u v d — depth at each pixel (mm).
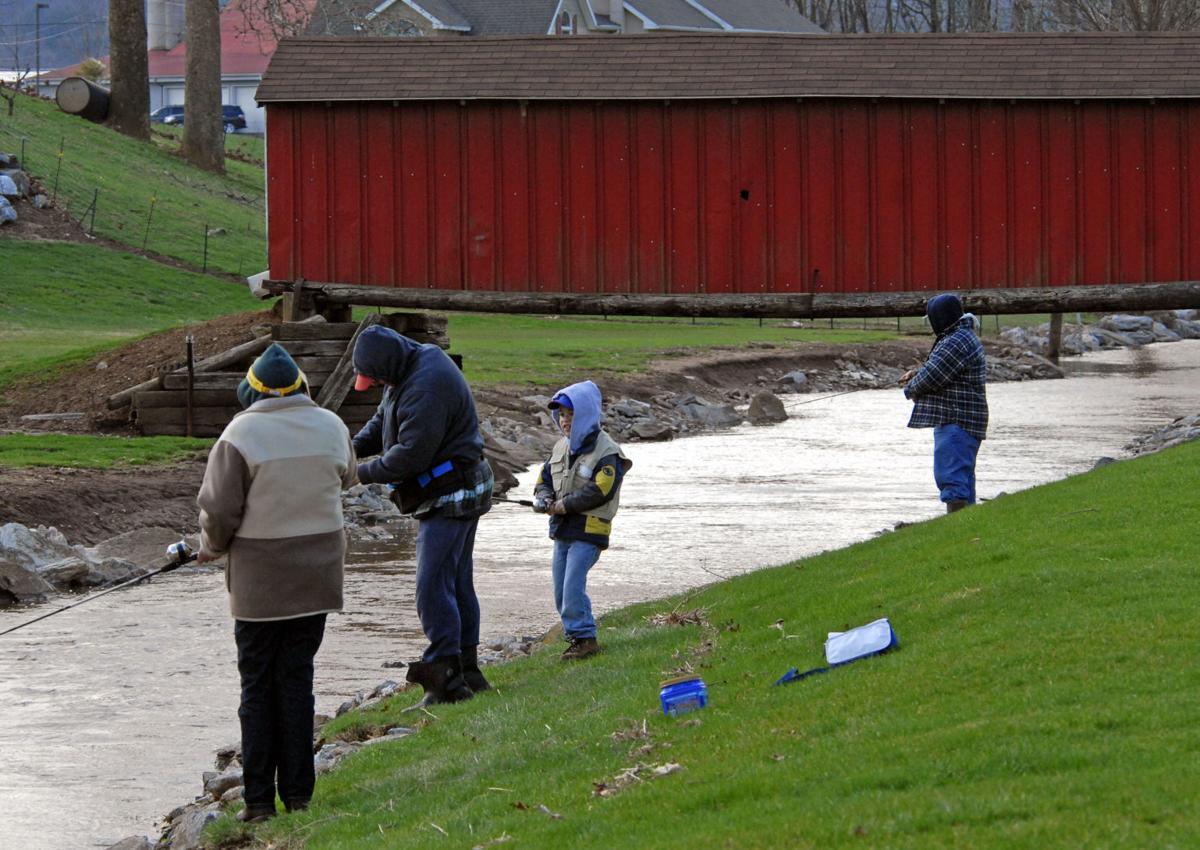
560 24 170500
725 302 63594
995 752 14016
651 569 39562
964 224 63375
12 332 87938
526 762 18281
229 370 60250
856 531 45469
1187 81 61938
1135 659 16625
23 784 22281
